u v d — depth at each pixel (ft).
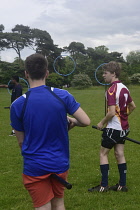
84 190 16.21
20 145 9.57
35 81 9.34
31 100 9.10
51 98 9.14
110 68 15.33
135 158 22.84
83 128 36.83
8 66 163.84
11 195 15.67
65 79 152.25
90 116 49.75
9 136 32.42
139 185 16.96
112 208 14.08
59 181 8.79
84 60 213.25
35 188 9.03
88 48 224.33
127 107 15.33
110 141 15.31
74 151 25.40
